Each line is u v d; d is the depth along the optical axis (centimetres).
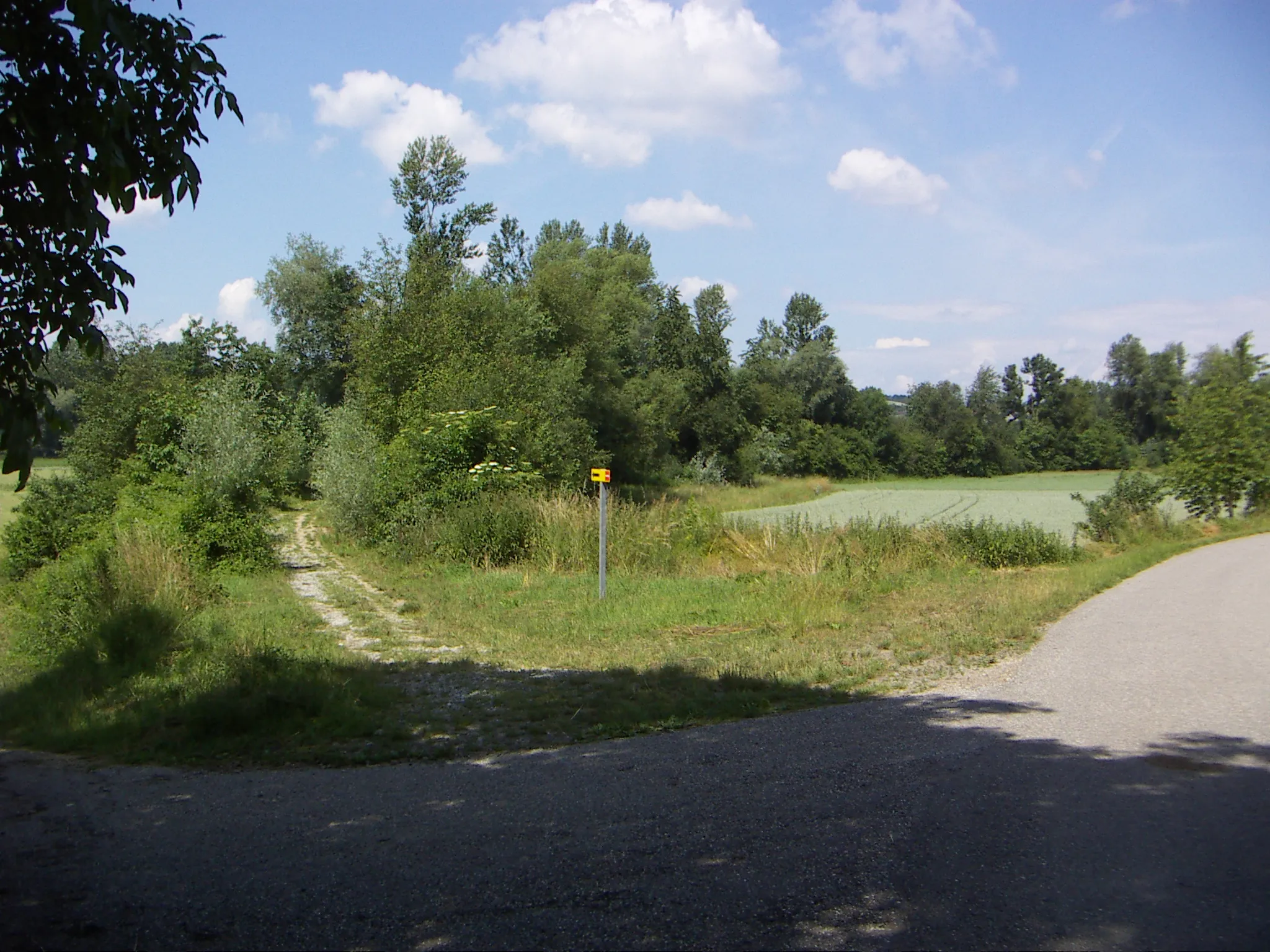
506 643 1055
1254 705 674
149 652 943
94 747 673
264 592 1448
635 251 8706
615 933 351
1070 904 363
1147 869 393
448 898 387
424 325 3425
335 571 1845
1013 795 490
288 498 3275
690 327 6956
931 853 416
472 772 579
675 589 1438
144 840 471
